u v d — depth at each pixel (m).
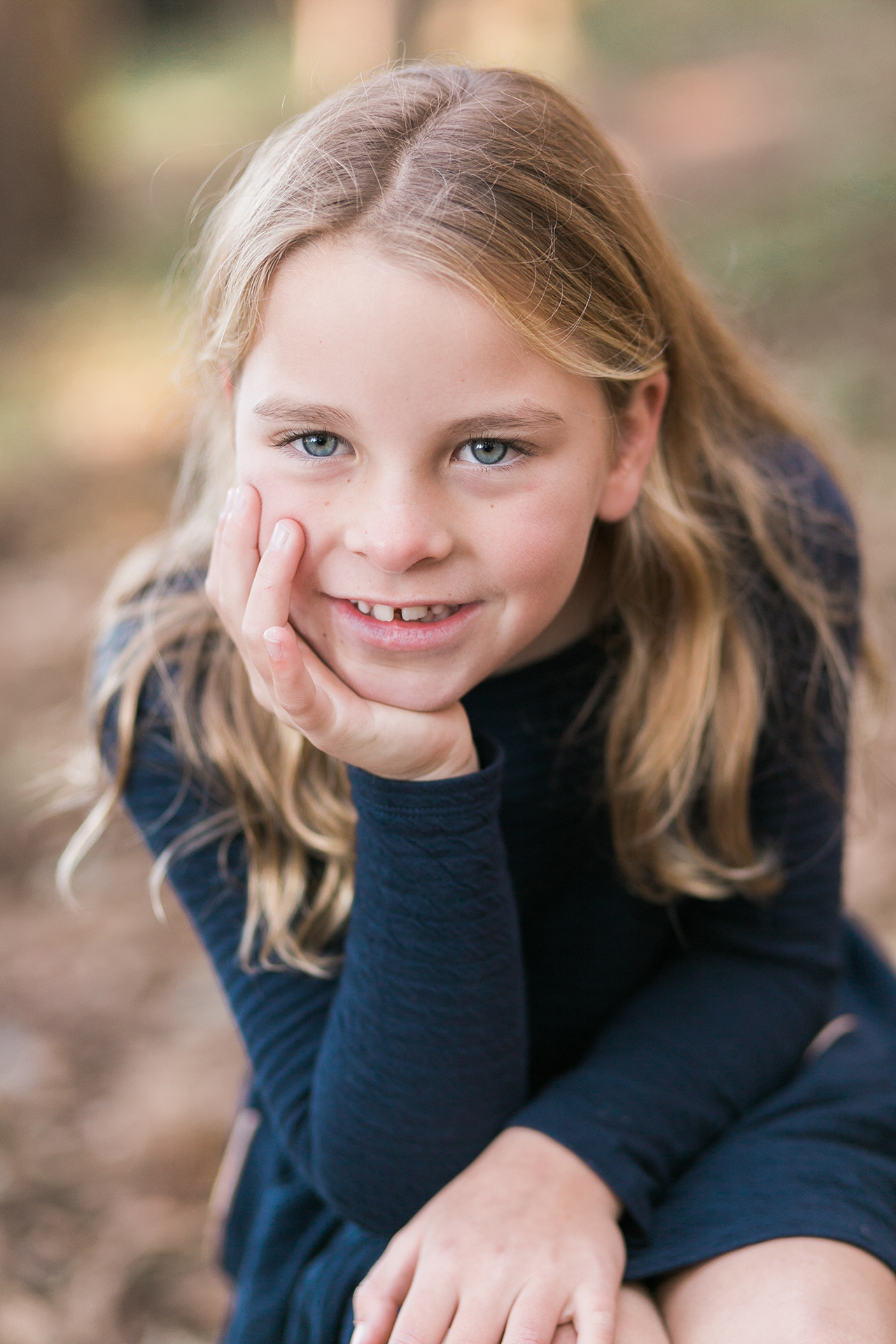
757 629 1.50
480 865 1.24
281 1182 1.52
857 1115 1.38
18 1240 2.18
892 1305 1.15
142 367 7.23
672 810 1.44
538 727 1.46
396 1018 1.25
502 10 12.91
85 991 2.91
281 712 1.22
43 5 9.18
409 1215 1.30
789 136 9.34
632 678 1.46
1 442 6.46
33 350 7.84
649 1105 1.34
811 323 6.23
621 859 1.47
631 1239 1.26
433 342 1.07
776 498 1.53
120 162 11.81
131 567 1.61
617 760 1.46
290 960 1.40
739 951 1.51
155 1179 2.32
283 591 1.16
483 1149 1.30
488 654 1.20
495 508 1.13
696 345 1.44
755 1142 1.33
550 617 1.21
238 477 1.23
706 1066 1.39
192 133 12.71
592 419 1.18
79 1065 2.66
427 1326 1.16
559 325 1.13
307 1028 1.40
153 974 2.96
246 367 1.18
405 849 1.23
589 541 1.43
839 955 1.57
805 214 7.38
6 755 3.84
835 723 1.54
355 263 1.08
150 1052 2.70
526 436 1.12
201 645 1.46
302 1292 1.38
